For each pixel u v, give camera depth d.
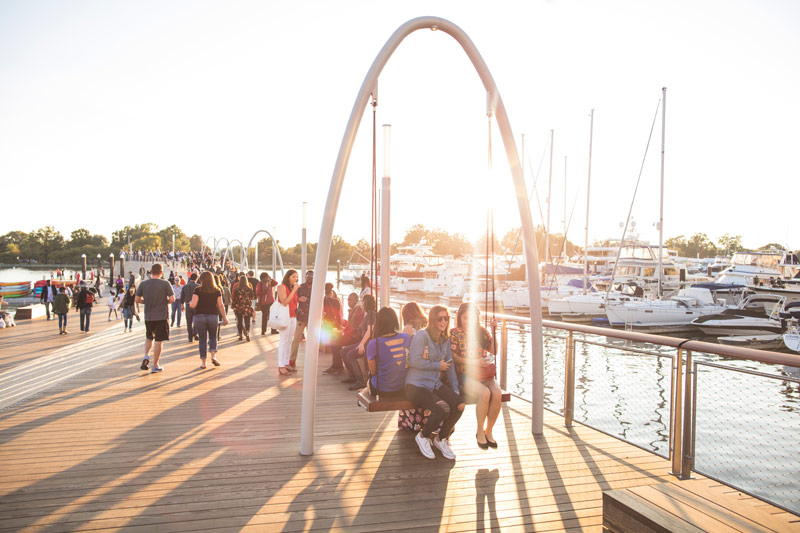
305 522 3.79
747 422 8.02
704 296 33.22
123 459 5.04
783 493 6.17
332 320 9.58
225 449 5.33
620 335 5.12
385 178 8.05
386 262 8.13
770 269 40.50
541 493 4.30
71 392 7.88
